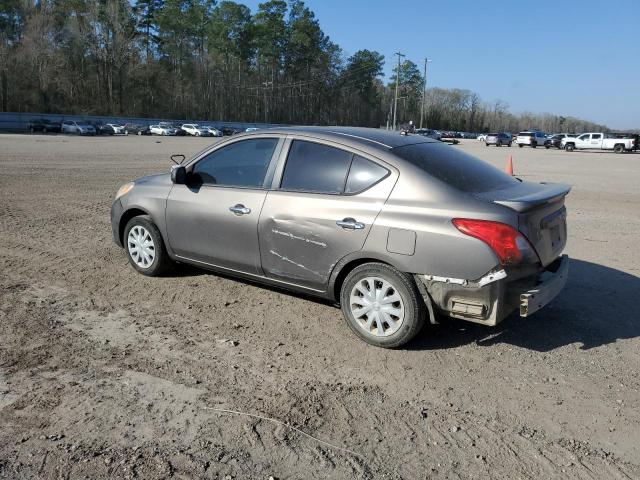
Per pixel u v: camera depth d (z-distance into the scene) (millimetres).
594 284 6109
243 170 5035
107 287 5531
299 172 4672
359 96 127312
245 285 5672
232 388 3646
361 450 3037
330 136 4613
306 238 4508
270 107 116812
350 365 4035
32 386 3570
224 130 79188
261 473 2811
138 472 2777
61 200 10797
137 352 4117
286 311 5023
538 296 3963
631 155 44562
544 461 3004
